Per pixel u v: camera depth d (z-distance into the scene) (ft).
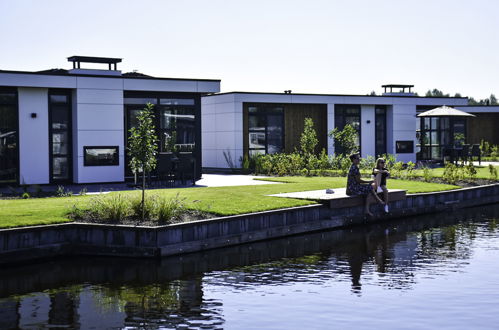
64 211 40.55
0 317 25.21
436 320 24.56
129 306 26.68
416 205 55.72
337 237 43.57
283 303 27.02
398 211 53.26
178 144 77.56
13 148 66.44
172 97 77.20
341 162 84.23
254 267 34.04
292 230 44.14
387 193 50.75
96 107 69.92
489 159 117.08
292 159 83.41
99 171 70.28
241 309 26.21
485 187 64.49
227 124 93.25
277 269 33.58
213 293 28.71
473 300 27.32
